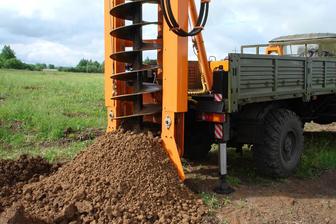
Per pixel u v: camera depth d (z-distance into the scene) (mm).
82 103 16000
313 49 8406
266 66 5668
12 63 75938
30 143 8461
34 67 78750
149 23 5199
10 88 22734
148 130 5602
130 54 5430
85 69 77938
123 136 5383
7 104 13797
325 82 7234
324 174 6406
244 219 4566
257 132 5770
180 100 5059
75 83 29797
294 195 5422
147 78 5922
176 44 4973
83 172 4977
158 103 5602
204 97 5383
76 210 4367
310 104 7602
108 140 5402
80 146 8062
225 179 5352
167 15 4938
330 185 5957
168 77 5102
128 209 4363
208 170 6371
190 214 4527
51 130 9320
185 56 5074
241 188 5586
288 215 4746
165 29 5074
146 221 4320
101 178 4758
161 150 5195
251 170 6461
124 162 4926
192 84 6930
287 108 6734
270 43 8789
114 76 5551
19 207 4152
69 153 7441
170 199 4676
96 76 46375
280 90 5980
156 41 5754
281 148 5836
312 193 5555
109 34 5691
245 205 4945
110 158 5051
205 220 4465
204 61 5551
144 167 4863
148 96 5730
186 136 6340
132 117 5766
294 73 6289
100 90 23156
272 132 5719
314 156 7195
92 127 10203
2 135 8883
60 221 4266
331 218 4730
